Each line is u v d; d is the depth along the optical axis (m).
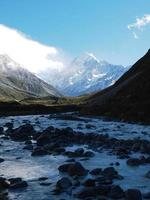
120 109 92.25
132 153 36.25
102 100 122.06
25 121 84.62
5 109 147.75
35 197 21.69
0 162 32.81
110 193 21.45
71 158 34.31
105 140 45.00
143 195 21.66
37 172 28.58
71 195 21.94
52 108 157.38
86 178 25.91
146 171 28.28
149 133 55.62
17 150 39.69
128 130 60.59
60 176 27.05
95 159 33.44
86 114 105.25
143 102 89.31
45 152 36.72
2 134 56.00
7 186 23.91
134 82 113.12
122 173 27.58
